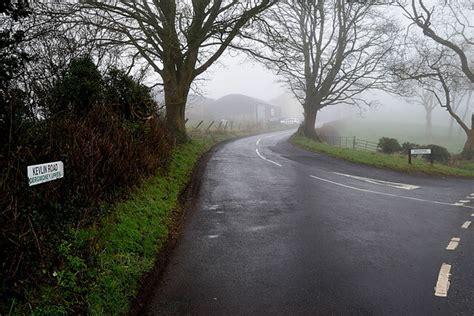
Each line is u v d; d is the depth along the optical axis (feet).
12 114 16.35
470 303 14.93
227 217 27.43
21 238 12.74
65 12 41.29
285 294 15.71
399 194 36.52
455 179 49.01
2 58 21.16
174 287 16.24
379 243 22.08
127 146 26.17
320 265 18.79
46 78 28.35
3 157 14.58
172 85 60.13
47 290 13.01
